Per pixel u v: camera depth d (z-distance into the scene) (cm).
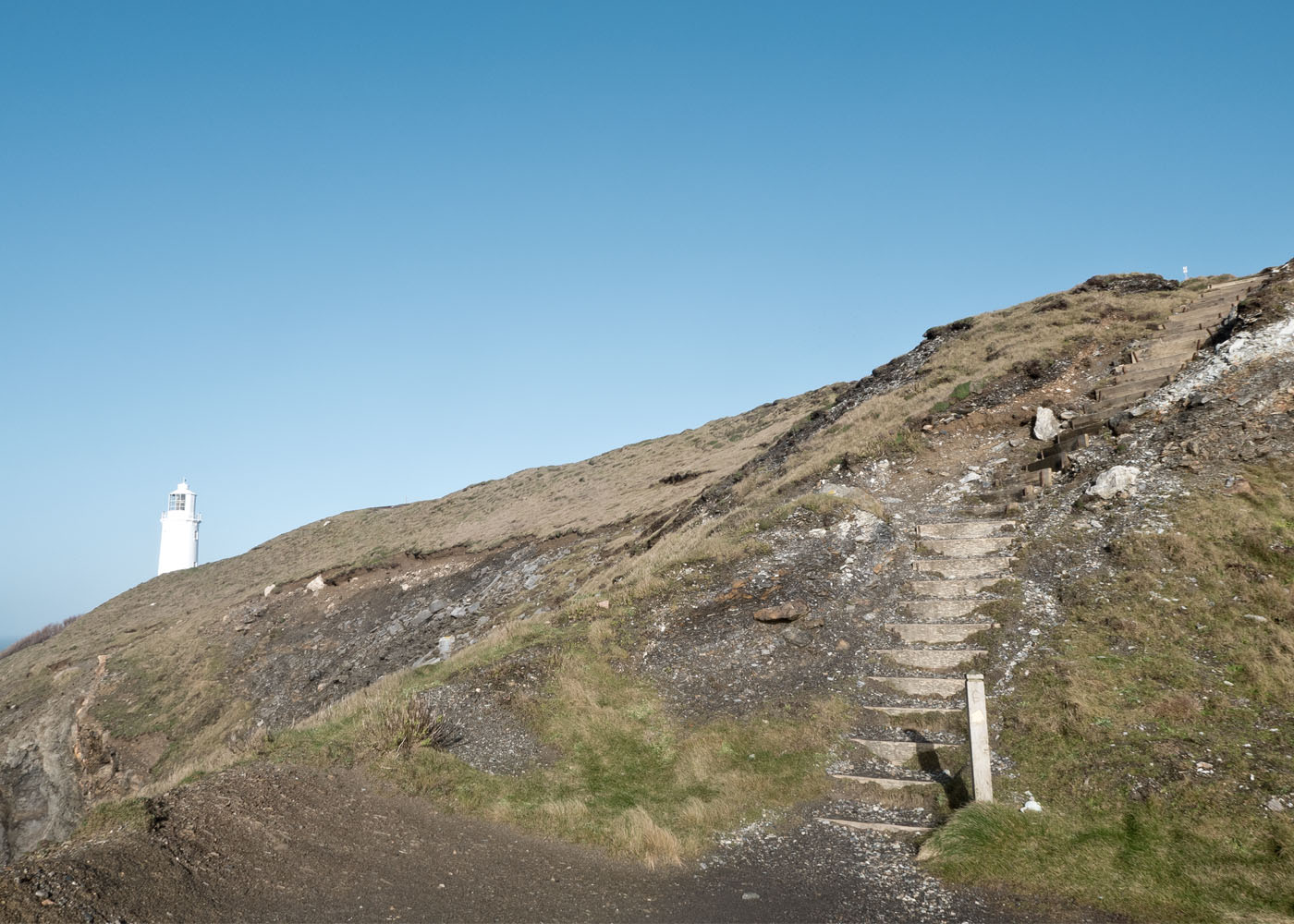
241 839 764
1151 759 835
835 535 1620
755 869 785
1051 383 2014
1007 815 773
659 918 674
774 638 1320
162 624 4750
